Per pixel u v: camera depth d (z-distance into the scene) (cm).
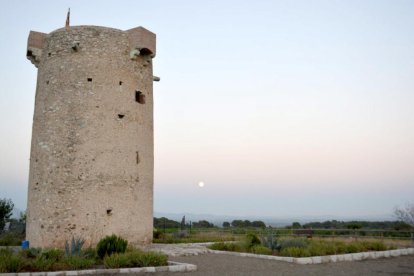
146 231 1752
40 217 1588
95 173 1609
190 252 1573
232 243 1788
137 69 1838
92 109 1658
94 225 1566
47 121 1666
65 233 1536
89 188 1588
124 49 1789
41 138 1670
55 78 1692
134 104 1784
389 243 1970
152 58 1939
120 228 1623
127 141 1717
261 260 1412
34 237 1598
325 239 2084
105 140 1655
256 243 1781
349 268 1245
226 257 1496
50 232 1547
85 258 1224
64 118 1642
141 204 1738
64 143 1619
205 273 1117
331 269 1220
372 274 1132
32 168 1692
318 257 1383
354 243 1719
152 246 1758
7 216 2902
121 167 1675
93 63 1700
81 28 1725
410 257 1557
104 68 1714
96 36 1731
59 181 1585
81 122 1636
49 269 1092
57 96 1672
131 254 1212
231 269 1197
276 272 1148
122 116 1723
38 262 1102
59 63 1700
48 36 1773
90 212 1571
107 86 1703
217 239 2192
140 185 1747
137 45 1788
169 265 1192
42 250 1385
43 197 1598
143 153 1795
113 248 1296
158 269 1138
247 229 2828
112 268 1125
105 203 1603
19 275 1008
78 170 1595
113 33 1770
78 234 1540
